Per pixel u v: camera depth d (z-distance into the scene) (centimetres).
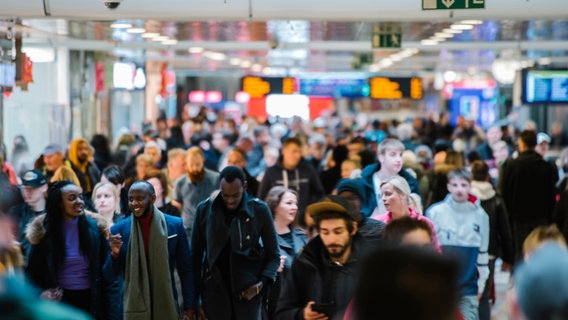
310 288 716
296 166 1526
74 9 1355
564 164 1928
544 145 2117
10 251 716
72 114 2527
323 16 1360
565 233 1333
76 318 284
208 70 4234
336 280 711
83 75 2589
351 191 1132
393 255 319
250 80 3547
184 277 974
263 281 971
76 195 948
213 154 2439
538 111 4481
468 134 3503
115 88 2891
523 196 1566
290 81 3547
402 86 3544
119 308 981
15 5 1352
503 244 1263
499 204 1259
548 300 352
